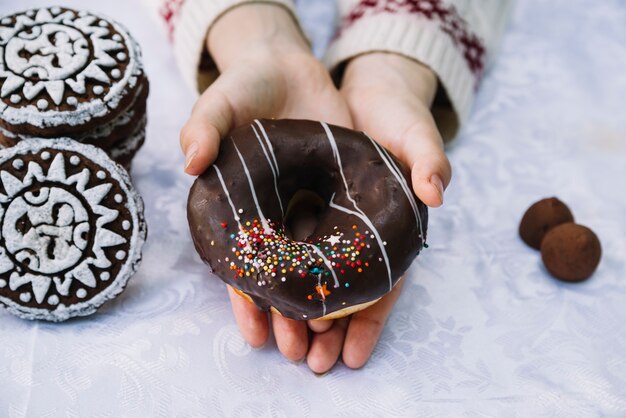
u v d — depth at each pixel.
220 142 0.39
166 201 0.46
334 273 0.36
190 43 0.51
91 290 0.39
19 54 0.41
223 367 0.39
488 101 0.54
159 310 0.41
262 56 0.46
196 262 0.43
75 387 0.38
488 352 0.41
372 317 0.40
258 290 0.36
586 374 0.40
